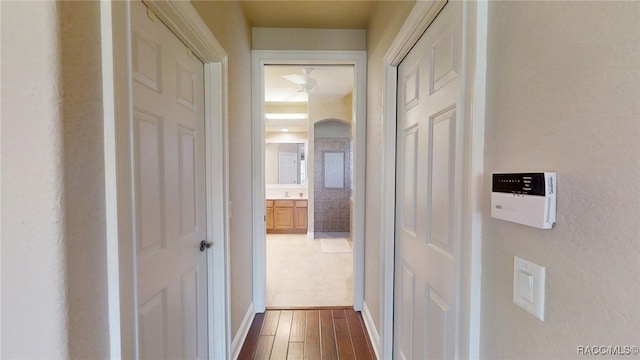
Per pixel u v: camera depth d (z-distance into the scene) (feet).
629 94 1.47
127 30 2.63
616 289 1.53
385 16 5.96
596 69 1.63
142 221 3.22
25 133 2.01
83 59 2.21
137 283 2.97
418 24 4.08
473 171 2.67
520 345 2.19
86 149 2.25
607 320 1.58
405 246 5.15
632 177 1.46
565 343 1.82
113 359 2.53
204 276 5.20
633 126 1.45
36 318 2.08
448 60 3.39
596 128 1.63
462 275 2.89
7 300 2.08
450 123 3.39
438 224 3.78
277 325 7.69
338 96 16.15
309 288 10.11
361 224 8.27
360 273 8.35
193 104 4.69
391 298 5.78
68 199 2.08
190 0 3.93
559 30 1.85
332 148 19.44
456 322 3.04
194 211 4.75
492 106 2.51
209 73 5.16
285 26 8.05
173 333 4.03
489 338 2.56
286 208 19.07
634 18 1.44
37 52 1.97
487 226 2.58
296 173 20.21
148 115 3.33
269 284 10.48
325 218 19.48
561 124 1.84
